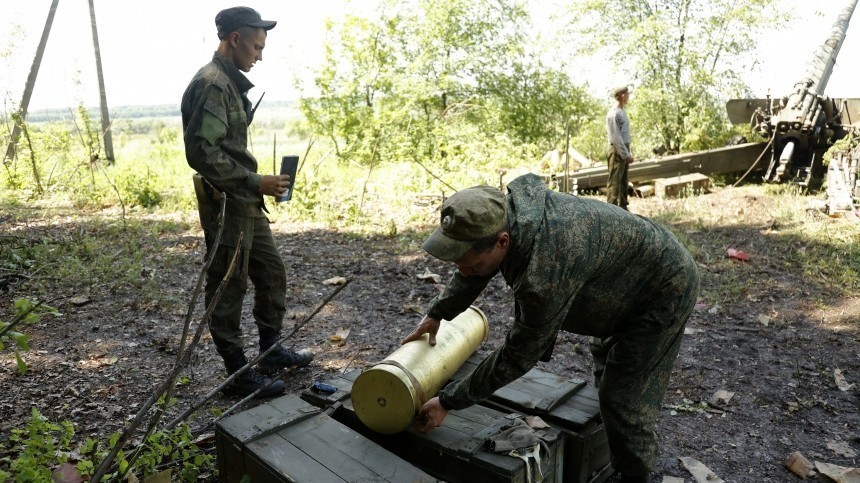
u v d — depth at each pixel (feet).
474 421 8.42
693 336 15.17
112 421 10.98
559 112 52.34
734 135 43.88
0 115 36.60
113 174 36.24
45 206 31.45
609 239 7.29
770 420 11.44
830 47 36.70
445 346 8.97
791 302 17.21
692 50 43.68
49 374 12.80
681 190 31.86
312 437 7.83
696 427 11.25
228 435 7.88
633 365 7.95
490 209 6.56
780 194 31.24
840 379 12.85
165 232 25.84
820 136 33.42
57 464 8.93
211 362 13.65
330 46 45.16
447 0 48.16
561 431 8.24
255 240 11.94
